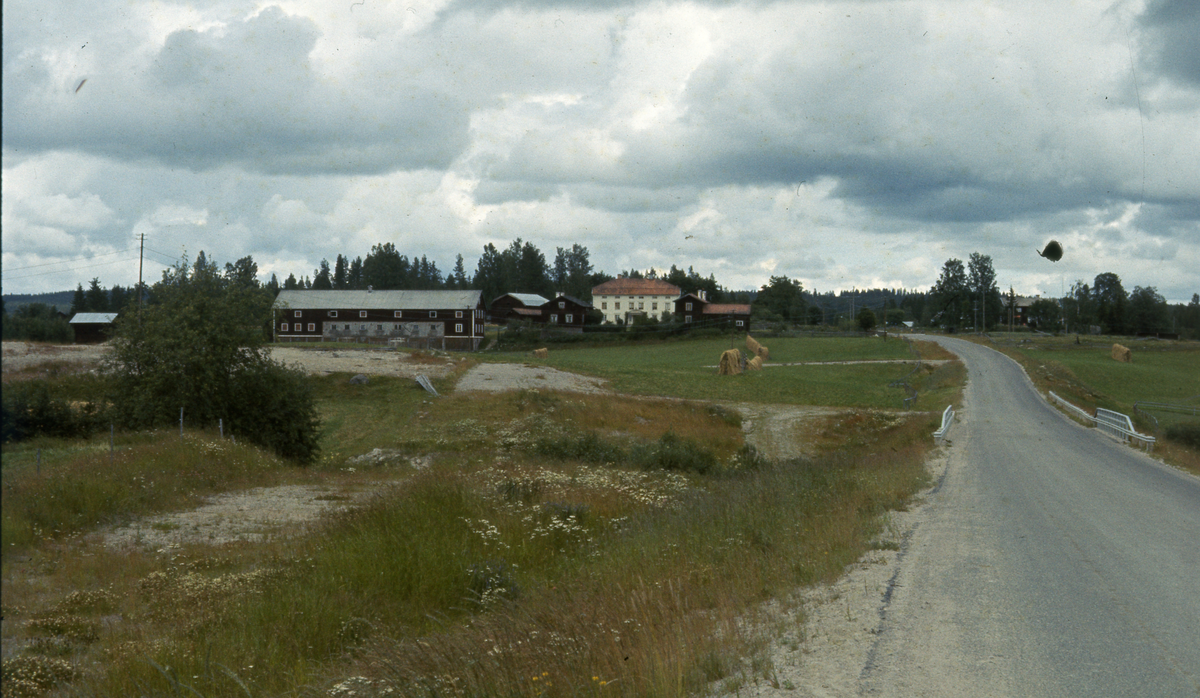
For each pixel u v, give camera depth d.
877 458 23.56
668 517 11.86
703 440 41.66
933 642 6.18
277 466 23.97
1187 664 5.79
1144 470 22.09
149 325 27.36
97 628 7.99
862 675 5.39
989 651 6.00
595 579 8.21
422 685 5.06
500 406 47.12
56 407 27.77
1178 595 7.95
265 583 9.11
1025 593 7.89
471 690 4.84
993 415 46.59
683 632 5.84
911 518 12.97
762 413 52.22
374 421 44.25
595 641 5.55
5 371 42.62
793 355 95.56
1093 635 6.49
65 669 6.59
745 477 20.05
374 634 7.46
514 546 10.95
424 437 39.56
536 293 181.75
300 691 5.96
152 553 12.12
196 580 9.58
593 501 15.17
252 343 28.97
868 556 9.64
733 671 5.39
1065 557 9.84
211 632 7.55
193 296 28.39
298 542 11.94
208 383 27.25
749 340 90.69
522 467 22.62
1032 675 5.50
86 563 10.94
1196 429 41.72
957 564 9.25
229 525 14.81
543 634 5.74
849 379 77.38
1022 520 12.95
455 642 5.84
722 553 8.91
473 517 12.20
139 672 6.48
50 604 8.78
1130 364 91.38
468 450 35.31
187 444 21.95
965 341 111.44
